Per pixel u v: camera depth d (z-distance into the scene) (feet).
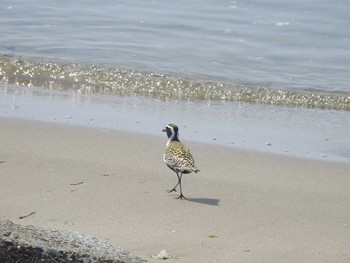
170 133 44.73
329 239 37.24
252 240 36.58
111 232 36.45
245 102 67.92
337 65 80.23
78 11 97.40
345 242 36.91
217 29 91.61
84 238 31.60
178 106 65.31
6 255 27.91
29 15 94.38
